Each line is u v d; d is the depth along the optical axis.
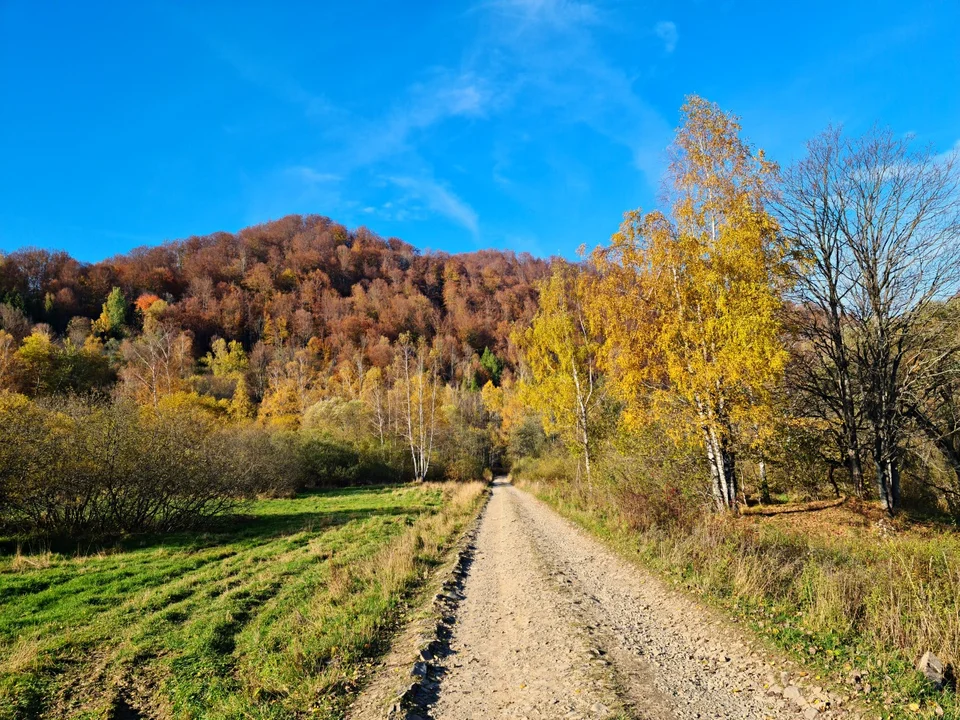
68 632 8.36
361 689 5.86
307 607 9.02
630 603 8.37
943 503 16.33
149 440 18.20
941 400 15.69
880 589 6.60
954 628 5.25
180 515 19.06
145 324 75.00
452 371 86.81
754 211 14.73
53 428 16.77
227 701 5.76
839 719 4.40
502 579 10.88
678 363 14.73
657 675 5.55
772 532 11.82
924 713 4.25
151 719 5.71
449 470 52.28
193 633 8.00
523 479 43.66
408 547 13.52
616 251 16.30
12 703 5.85
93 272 89.69
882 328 14.55
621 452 19.75
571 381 25.06
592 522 16.44
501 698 5.39
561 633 7.04
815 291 15.45
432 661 6.54
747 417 14.18
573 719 4.69
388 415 55.19
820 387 16.92
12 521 15.94
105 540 16.56
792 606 7.02
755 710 4.71
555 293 25.36
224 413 50.97
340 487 41.84
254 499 29.98
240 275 106.94
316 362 80.88
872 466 17.27
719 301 13.98
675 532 11.74
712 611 7.35
